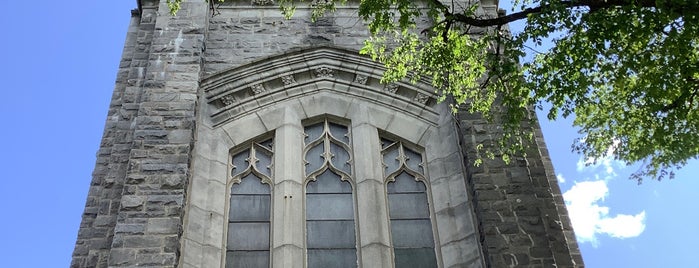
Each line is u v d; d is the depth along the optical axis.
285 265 12.18
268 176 13.77
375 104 14.98
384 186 13.68
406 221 13.19
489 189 12.66
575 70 11.88
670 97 12.30
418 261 12.61
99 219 12.30
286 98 14.98
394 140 14.55
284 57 15.52
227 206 13.18
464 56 13.24
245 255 12.53
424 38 16.42
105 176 13.15
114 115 14.42
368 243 12.62
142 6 16.70
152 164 12.52
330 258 12.58
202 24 15.59
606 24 11.20
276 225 12.83
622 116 14.37
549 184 13.42
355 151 14.20
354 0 17.03
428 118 14.73
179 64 14.59
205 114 14.37
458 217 12.94
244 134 14.30
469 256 12.34
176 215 11.77
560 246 12.15
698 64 11.21
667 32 11.13
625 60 11.90
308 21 16.56
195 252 12.09
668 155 13.87
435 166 13.90
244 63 15.33
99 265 11.68
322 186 13.65
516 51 12.42
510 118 12.87
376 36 15.34
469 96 13.68
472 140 13.52
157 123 13.28
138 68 15.19
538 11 11.91
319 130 14.73
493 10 17.09
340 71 15.47
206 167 13.45
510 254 11.67
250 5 16.81
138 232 11.45
